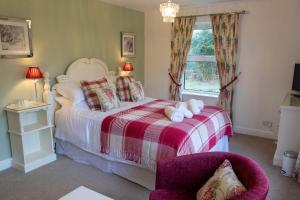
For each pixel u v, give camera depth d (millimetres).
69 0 3586
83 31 3873
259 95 4141
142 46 5258
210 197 1482
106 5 4234
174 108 2832
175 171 1746
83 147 2992
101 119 2859
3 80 2902
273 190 2523
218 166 1752
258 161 3213
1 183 2639
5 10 2836
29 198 2371
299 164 2656
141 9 4859
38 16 3191
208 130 2709
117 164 2766
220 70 4336
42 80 3324
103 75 4242
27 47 3092
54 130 3309
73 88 3420
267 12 3854
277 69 3920
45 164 3084
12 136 2969
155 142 2383
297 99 3293
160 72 5188
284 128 2990
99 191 2502
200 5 4379
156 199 1632
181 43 4699
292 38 3729
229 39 4168
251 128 4305
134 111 3143
